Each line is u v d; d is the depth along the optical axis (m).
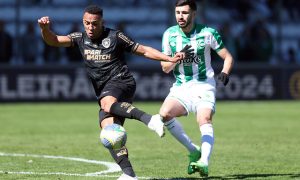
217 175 23.78
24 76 62.88
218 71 66.31
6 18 71.94
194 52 23.30
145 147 32.56
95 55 21.81
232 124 44.91
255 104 64.44
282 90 67.62
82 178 22.69
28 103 63.03
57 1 72.88
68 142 34.62
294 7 78.25
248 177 23.23
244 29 70.25
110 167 25.55
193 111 23.44
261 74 67.25
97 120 47.75
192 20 23.19
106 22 73.94
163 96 65.44
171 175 23.69
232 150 31.34
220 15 76.81
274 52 72.88
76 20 73.00
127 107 20.23
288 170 25.00
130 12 74.44
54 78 63.31
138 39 73.62
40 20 21.33
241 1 77.38
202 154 21.78
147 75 65.06
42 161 27.34
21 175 23.41
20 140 35.62
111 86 21.56
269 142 34.69
